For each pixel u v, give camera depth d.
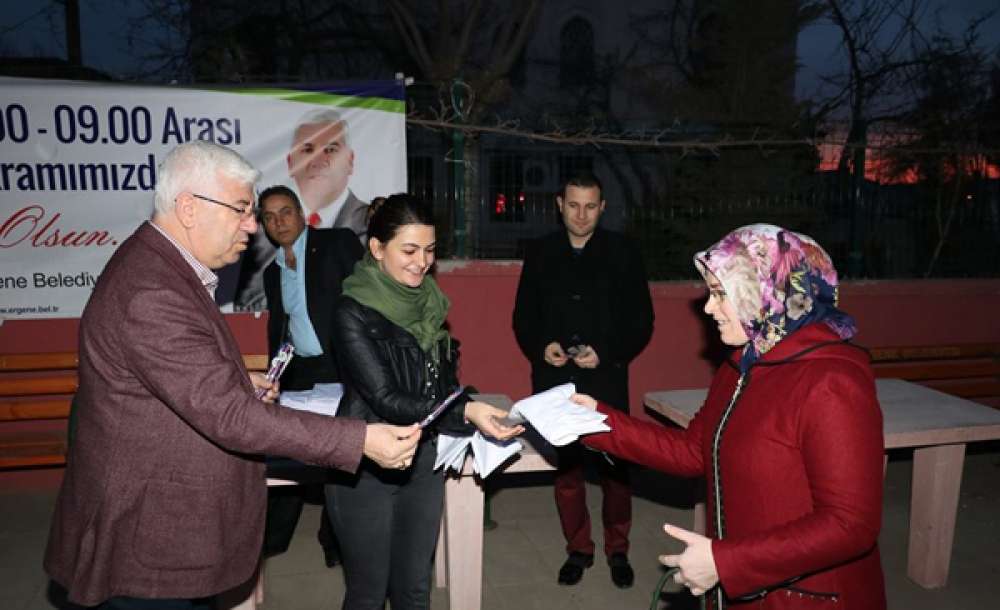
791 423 1.58
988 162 5.69
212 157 1.78
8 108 4.12
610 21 17.50
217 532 1.76
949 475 3.38
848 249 5.62
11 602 3.29
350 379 2.13
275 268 3.72
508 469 2.78
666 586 3.46
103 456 1.68
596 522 4.16
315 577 3.55
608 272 3.37
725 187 5.51
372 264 2.20
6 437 4.34
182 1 11.59
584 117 5.43
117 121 4.25
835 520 1.50
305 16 14.02
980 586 3.50
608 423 2.12
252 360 4.54
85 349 1.71
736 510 1.69
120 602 1.74
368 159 4.58
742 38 8.80
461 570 3.08
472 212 5.13
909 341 5.46
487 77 8.76
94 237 4.32
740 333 1.71
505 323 4.91
